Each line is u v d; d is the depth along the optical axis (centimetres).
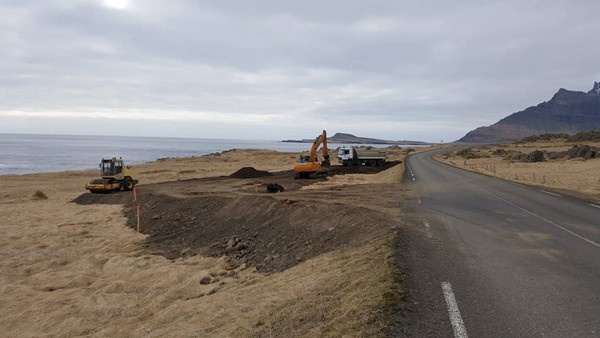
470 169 4931
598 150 6906
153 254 1778
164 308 1084
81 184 4716
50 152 17488
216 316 820
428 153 11488
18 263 1670
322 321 625
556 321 576
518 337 526
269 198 2233
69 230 2248
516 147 13825
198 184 3916
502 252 981
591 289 713
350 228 1482
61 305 1188
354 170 5016
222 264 1531
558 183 3102
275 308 742
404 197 2192
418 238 1128
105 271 1584
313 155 4088
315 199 2153
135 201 2966
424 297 663
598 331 545
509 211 1667
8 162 11175
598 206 1811
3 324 1083
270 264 1448
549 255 955
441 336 525
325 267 984
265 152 12769
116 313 1092
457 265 859
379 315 587
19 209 2956
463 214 1585
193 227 2216
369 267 855
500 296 673
